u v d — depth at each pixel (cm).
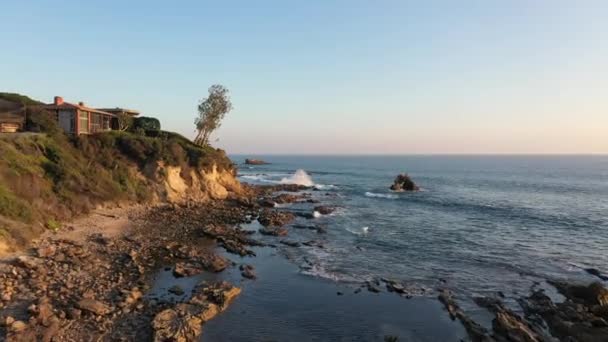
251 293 2159
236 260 2766
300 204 5750
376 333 1780
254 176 12112
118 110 6494
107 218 3606
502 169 18275
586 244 3562
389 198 6869
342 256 2989
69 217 3328
